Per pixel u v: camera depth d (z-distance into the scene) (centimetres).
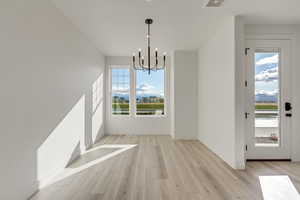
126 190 242
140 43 479
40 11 249
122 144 495
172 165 335
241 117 319
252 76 358
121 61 621
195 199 221
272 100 363
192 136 560
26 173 223
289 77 361
